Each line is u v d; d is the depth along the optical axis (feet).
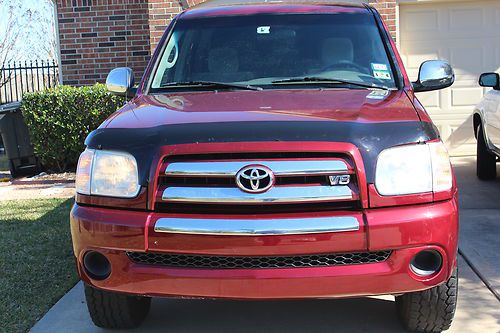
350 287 9.09
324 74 12.91
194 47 13.98
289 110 10.14
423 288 9.34
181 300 13.44
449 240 9.32
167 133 9.45
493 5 30.60
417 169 9.27
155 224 9.14
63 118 29.53
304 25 14.10
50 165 31.27
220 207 9.16
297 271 9.03
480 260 15.39
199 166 9.12
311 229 8.88
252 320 12.32
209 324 12.16
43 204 23.84
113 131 9.94
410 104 10.73
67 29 33.35
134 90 14.08
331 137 9.12
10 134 30.50
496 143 22.50
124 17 32.91
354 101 10.80
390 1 29.66
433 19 30.86
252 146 9.05
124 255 9.42
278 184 9.07
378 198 9.08
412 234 9.02
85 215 9.67
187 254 9.14
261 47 13.70
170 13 30.50
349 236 8.91
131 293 9.57
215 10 15.01
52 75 45.19
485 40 30.89
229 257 9.13
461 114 31.40
